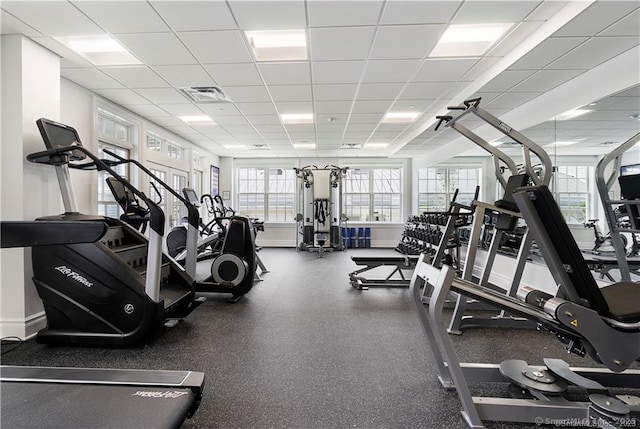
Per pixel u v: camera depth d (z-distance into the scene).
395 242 9.57
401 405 1.81
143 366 2.26
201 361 2.34
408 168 9.61
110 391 1.55
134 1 2.45
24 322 2.74
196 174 8.45
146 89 4.20
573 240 1.59
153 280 2.49
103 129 4.72
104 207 4.64
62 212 3.21
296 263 6.75
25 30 2.77
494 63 3.54
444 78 3.93
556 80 3.71
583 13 2.46
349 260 7.14
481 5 2.54
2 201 2.76
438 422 1.67
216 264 3.85
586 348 1.64
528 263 4.14
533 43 2.97
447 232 4.04
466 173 6.45
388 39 3.04
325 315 3.39
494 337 2.84
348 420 1.68
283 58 3.46
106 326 2.54
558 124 3.91
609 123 3.24
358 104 4.88
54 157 2.78
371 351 2.52
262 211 9.81
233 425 1.64
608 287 1.90
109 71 3.66
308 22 2.76
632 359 1.58
